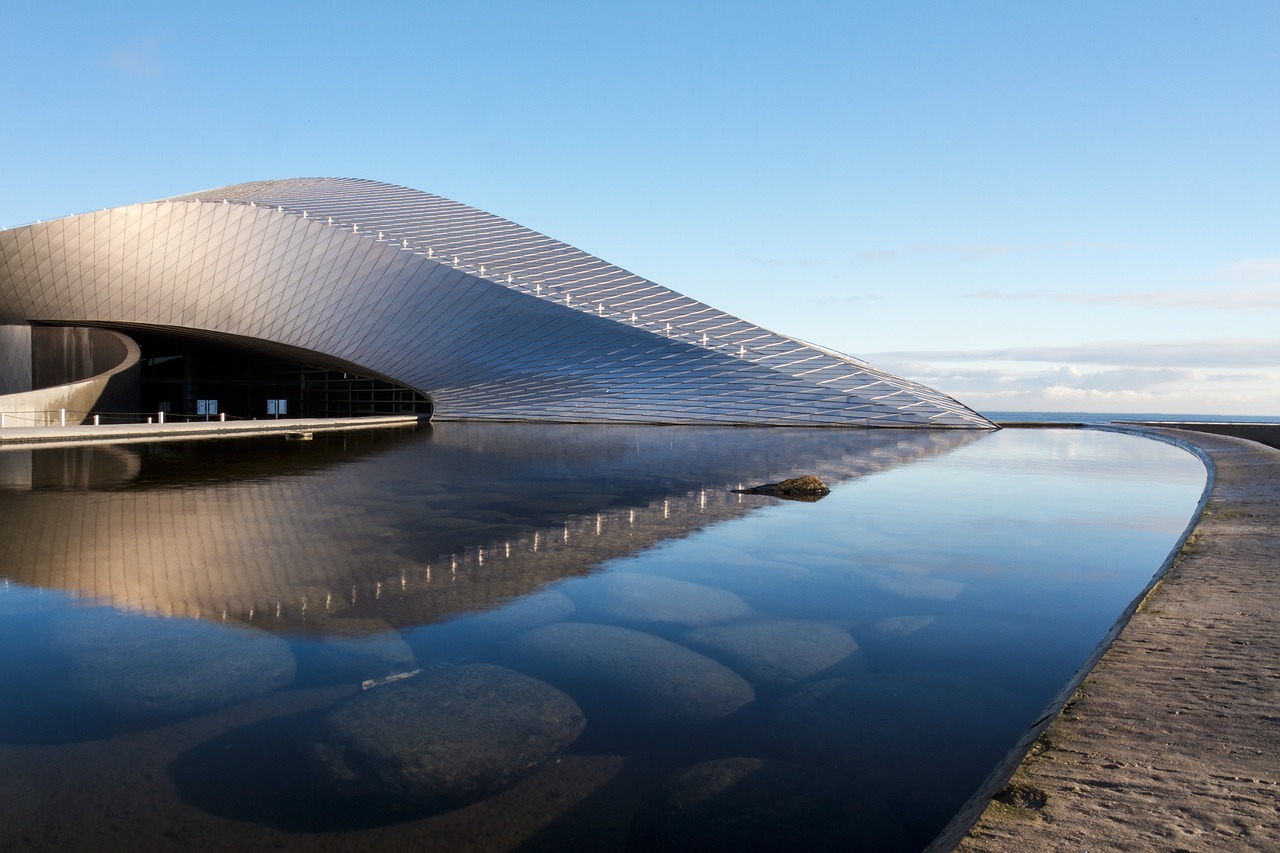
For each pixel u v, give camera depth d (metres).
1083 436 35.78
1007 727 3.96
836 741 3.80
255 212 42.09
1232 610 4.95
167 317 43.31
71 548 8.02
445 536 8.97
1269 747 3.01
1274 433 27.64
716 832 2.99
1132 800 2.62
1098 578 7.27
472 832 2.98
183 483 13.78
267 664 4.77
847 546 8.71
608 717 4.07
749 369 42.22
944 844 2.62
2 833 2.90
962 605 6.29
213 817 3.06
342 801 3.20
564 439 29.42
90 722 3.92
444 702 4.22
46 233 39.97
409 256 42.62
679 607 6.16
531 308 42.53
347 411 55.19
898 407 41.19
